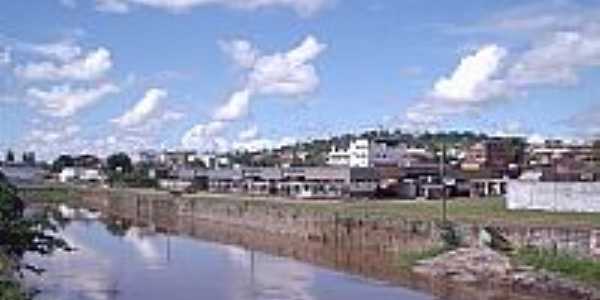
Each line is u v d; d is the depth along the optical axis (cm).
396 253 11112
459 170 19500
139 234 14850
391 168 19788
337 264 10362
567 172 15425
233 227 16825
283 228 15050
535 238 8788
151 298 7388
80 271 8962
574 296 7475
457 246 9806
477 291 8019
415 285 8425
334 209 14050
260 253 11738
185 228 16562
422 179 18775
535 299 7581
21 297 3800
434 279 8800
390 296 7744
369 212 12875
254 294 7756
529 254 8538
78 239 13412
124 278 8594
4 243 4697
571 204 11194
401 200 16525
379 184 18400
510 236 9119
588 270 7744
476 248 9406
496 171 19538
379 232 11738
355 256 11319
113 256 10781
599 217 10156
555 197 11412
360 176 19138
